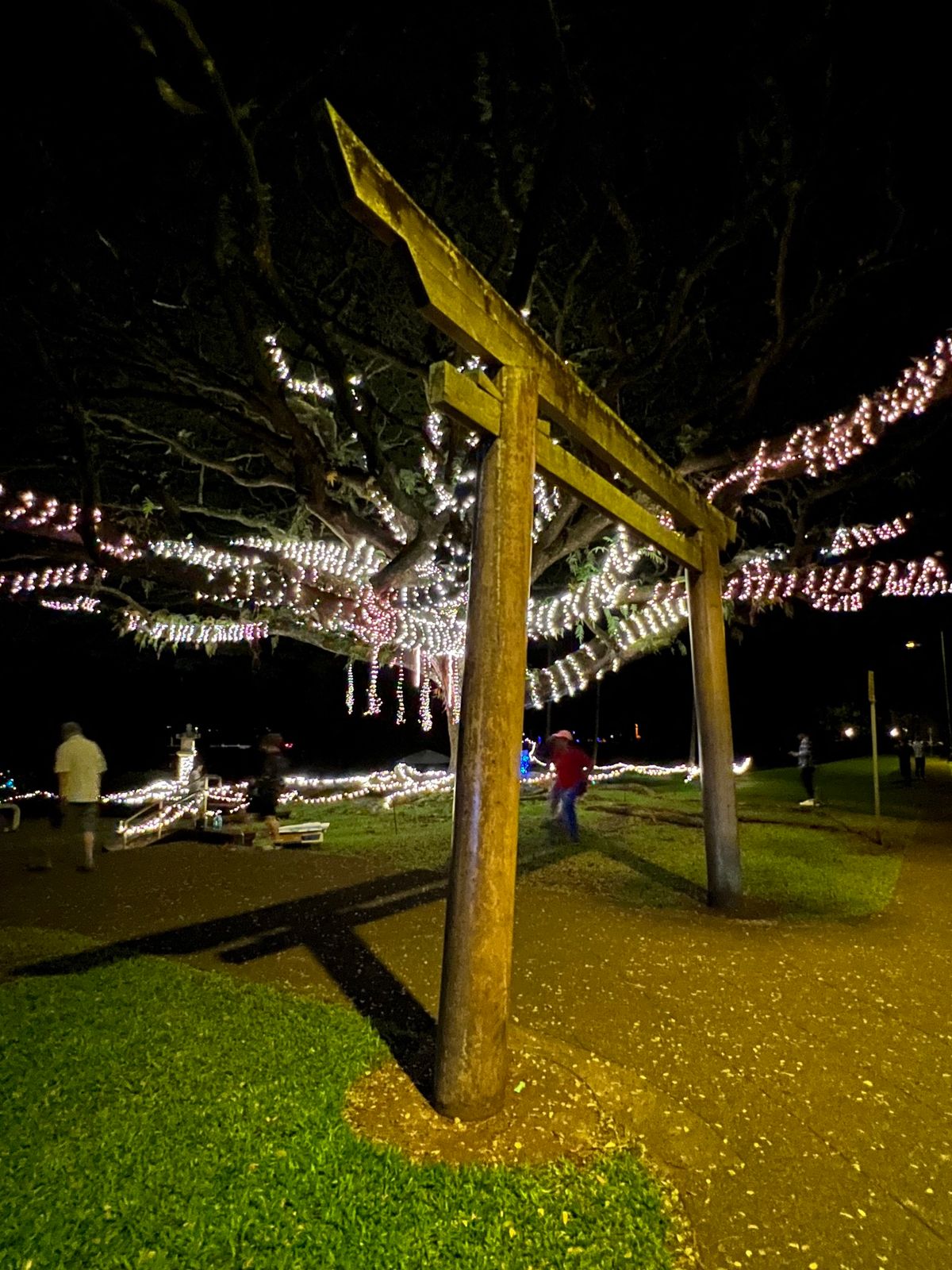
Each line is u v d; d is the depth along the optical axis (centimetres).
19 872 885
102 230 923
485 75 821
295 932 640
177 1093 368
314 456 1071
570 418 481
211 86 684
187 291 1032
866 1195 317
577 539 1284
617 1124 356
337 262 1052
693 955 592
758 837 1139
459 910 367
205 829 1138
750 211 945
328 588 1385
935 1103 388
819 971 562
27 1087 374
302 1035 433
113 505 1256
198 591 1205
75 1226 279
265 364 947
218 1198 294
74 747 892
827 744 3859
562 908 719
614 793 1697
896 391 985
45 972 537
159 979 518
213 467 1293
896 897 782
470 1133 341
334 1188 301
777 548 1594
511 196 927
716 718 747
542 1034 453
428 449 1195
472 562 392
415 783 1700
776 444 1121
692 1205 308
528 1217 288
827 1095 392
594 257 1045
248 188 754
